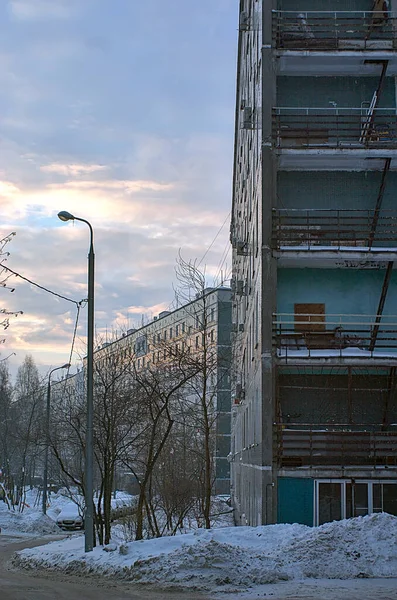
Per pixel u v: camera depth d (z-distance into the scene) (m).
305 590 12.88
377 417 25.09
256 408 25.98
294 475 22.66
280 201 26.36
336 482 22.67
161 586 13.77
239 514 39.03
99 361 30.48
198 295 28.59
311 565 14.87
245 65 36.12
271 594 12.49
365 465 23.28
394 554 15.20
